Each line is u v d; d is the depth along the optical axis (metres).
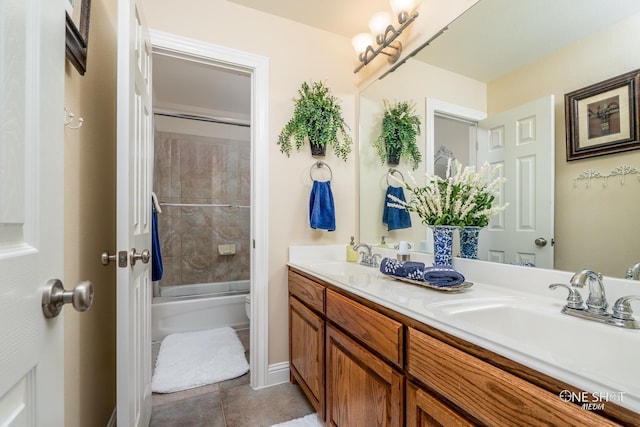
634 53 0.80
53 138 0.52
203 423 1.42
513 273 1.05
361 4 1.71
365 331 0.99
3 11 0.39
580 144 0.91
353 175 2.04
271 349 1.78
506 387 0.54
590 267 0.88
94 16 1.11
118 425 0.91
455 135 1.35
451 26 1.36
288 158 1.83
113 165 1.37
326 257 1.91
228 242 3.48
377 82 1.87
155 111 3.06
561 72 0.96
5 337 0.38
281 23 1.82
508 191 1.11
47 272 0.49
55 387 0.51
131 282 0.98
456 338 0.66
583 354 0.70
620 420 0.41
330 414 1.25
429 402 0.72
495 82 1.17
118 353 0.92
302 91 1.85
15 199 0.41
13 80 0.41
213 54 1.63
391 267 1.24
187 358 2.01
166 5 1.54
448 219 1.25
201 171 3.38
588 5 0.90
